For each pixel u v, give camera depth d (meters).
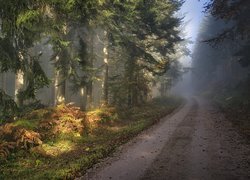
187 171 10.51
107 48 28.98
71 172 10.37
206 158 12.03
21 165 11.34
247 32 26.03
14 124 13.38
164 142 15.30
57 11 14.60
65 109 17.59
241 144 14.05
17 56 14.45
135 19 28.16
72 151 13.66
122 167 11.16
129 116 25.69
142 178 9.93
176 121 23.28
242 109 26.91
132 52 30.67
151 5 29.62
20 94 15.15
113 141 15.60
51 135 15.44
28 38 14.98
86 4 13.88
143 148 14.06
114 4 23.61
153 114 27.39
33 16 12.53
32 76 14.65
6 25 12.93
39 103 19.45
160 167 11.05
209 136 16.48
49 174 10.06
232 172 10.25
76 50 22.20
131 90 30.97
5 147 12.07
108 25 24.73
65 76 21.55
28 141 12.52
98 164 11.61
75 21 20.59
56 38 15.65
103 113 21.72
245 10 25.09
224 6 22.06
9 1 12.23
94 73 26.73
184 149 13.67
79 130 16.56
